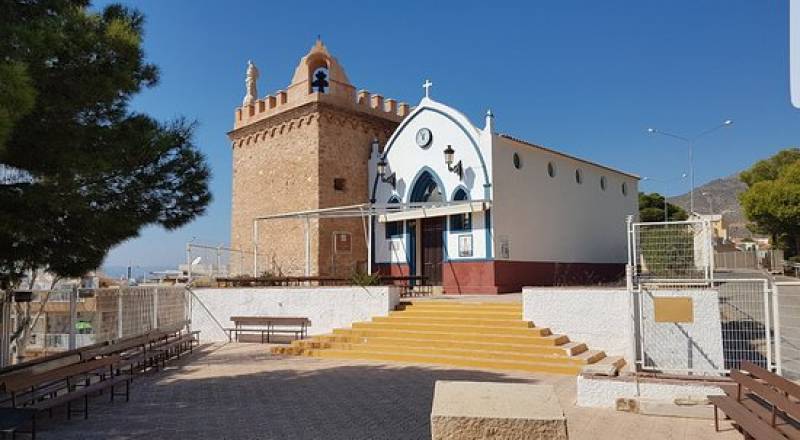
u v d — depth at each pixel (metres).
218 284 21.11
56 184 8.55
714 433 7.85
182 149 10.48
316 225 23.38
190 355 16.31
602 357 12.95
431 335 14.93
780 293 10.25
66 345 16.64
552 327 14.02
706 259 11.43
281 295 18.89
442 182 22.30
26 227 8.23
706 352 10.38
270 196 25.69
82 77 8.62
